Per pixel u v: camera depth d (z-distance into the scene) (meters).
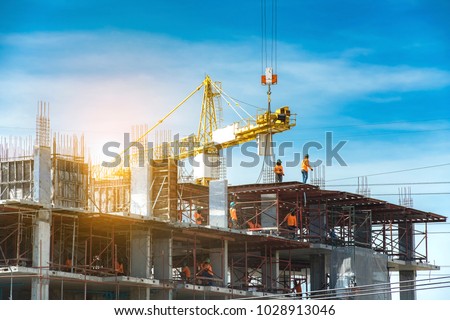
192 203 95.06
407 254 105.06
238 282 92.19
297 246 92.62
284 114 119.50
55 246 76.56
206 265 85.38
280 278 106.62
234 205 89.44
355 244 98.75
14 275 71.75
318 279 96.25
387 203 99.38
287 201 96.12
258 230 92.19
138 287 80.50
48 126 75.00
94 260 76.88
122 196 87.50
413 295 106.62
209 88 137.62
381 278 96.19
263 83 119.19
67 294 80.81
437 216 104.50
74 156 76.88
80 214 74.62
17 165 75.06
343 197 95.06
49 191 73.94
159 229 81.88
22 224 72.81
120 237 83.69
